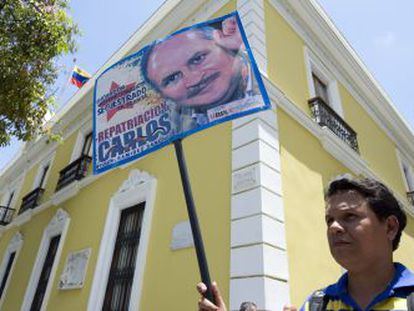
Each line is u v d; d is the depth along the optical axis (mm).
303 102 6035
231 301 3348
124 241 5492
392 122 10297
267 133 4383
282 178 4312
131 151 2475
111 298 5027
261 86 2230
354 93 8688
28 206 10312
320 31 7539
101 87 2938
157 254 4547
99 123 2793
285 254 3633
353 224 1365
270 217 3676
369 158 7840
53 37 5484
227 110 2221
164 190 5164
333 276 4406
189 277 3939
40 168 11688
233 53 2422
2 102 5234
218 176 4414
